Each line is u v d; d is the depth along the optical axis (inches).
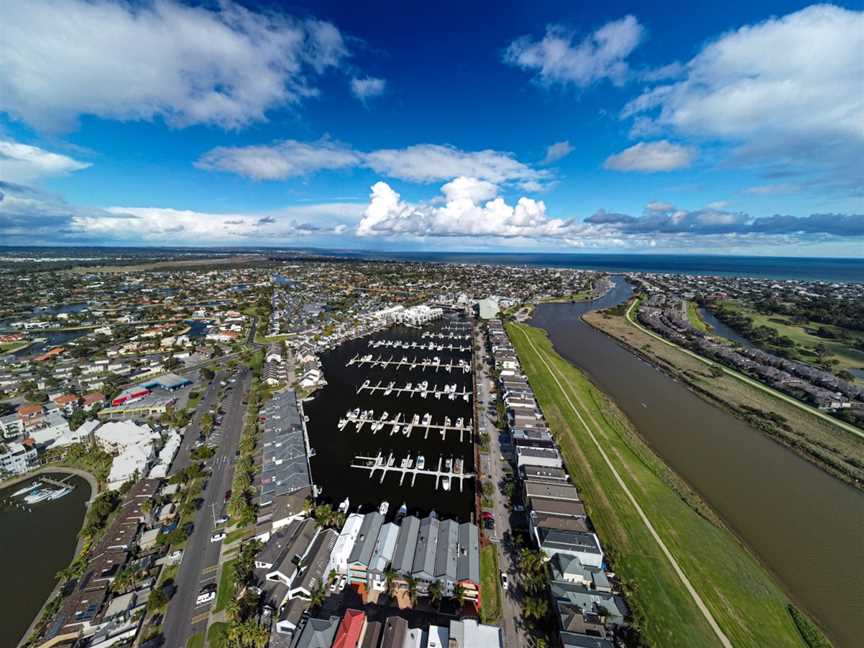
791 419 5295.3
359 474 3924.7
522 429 4461.1
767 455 4512.8
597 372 7190.0
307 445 4416.8
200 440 4402.1
